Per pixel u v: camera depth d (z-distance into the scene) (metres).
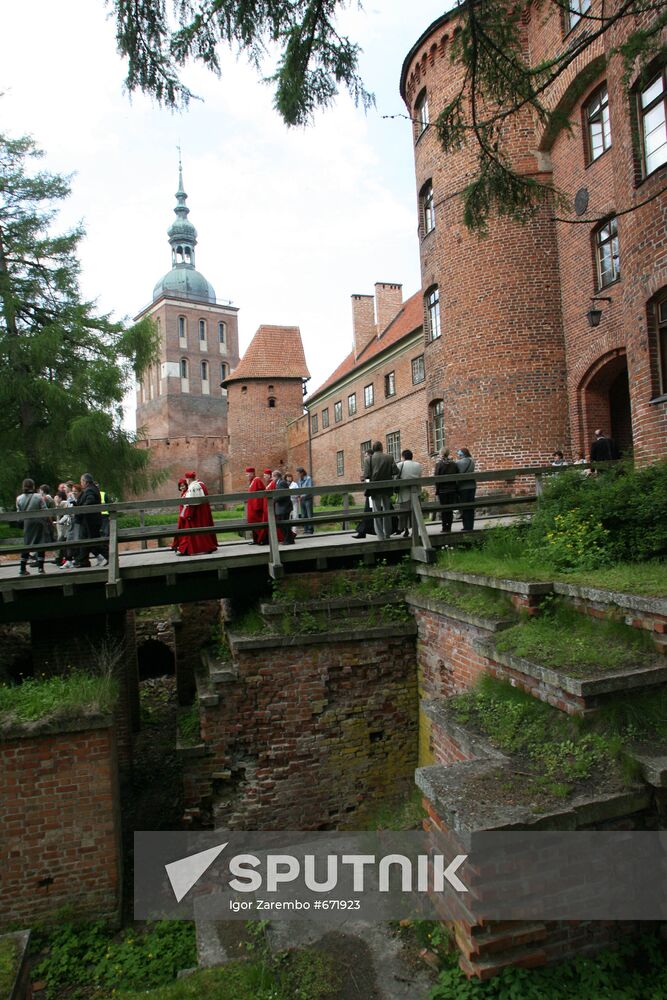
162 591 8.41
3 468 17.95
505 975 3.55
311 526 14.67
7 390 18.75
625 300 9.51
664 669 4.46
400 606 8.02
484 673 5.84
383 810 7.20
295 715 7.46
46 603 8.20
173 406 72.12
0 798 6.04
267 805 7.33
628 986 3.57
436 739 5.64
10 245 19.86
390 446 29.22
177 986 4.29
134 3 4.77
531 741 4.54
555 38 14.42
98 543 8.15
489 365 16.34
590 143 14.27
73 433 18.58
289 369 47.94
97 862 6.18
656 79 8.71
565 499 8.01
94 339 20.34
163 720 13.02
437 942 4.12
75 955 5.82
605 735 4.27
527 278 15.95
